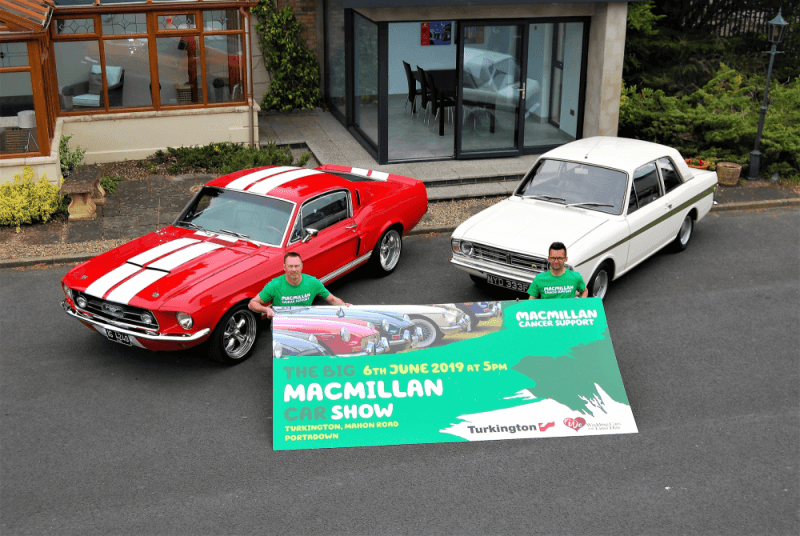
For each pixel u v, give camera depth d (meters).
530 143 15.19
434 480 6.25
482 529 5.67
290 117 17.73
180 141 14.88
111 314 7.63
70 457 6.51
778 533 5.70
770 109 15.56
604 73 14.41
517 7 13.89
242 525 5.70
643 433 6.94
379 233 9.94
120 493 6.06
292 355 7.03
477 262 9.17
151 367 8.02
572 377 7.17
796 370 8.07
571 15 14.22
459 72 14.05
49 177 12.38
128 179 13.77
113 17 13.82
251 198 8.97
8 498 5.99
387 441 6.73
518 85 14.50
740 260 10.97
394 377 7.05
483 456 6.57
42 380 7.71
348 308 7.12
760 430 7.00
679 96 17.56
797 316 9.27
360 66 15.23
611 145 10.59
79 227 11.70
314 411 6.86
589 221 9.25
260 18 17.62
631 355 8.35
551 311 7.37
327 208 9.17
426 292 9.87
